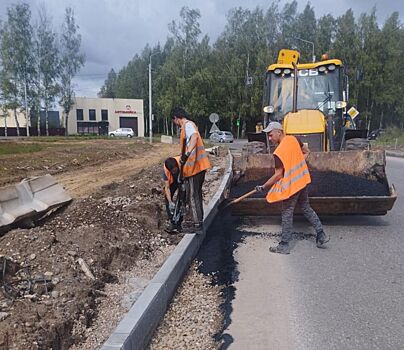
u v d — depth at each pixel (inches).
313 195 258.7
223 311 158.2
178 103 2283.5
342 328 144.5
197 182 228.1
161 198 313.4
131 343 118.8
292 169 221.8
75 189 350.3
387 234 256.7
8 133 2247.8
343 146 367.6
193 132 224.7
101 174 472.7
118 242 201.9
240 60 2233.0
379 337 138.1
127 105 2591.0
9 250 173.0
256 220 298.8
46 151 718.5
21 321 121.0
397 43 1930.4
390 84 1919.3
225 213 301.7
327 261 211.3
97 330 132.4
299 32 2251.5
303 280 187.2
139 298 141.9
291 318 152.3
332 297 169.0
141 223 239.1
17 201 231.3
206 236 260.2
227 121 2450.8
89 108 2529.5
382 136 1471.5
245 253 226.2
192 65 2353.6
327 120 338.0
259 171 279.9
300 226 277.6
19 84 2142.0
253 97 2149.4
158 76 2679.6
